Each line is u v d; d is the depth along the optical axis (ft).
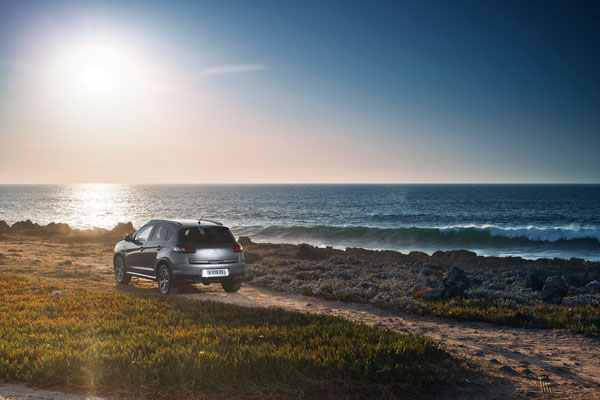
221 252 37.45
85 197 532.73
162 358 17.81
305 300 39.06
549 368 20.21
